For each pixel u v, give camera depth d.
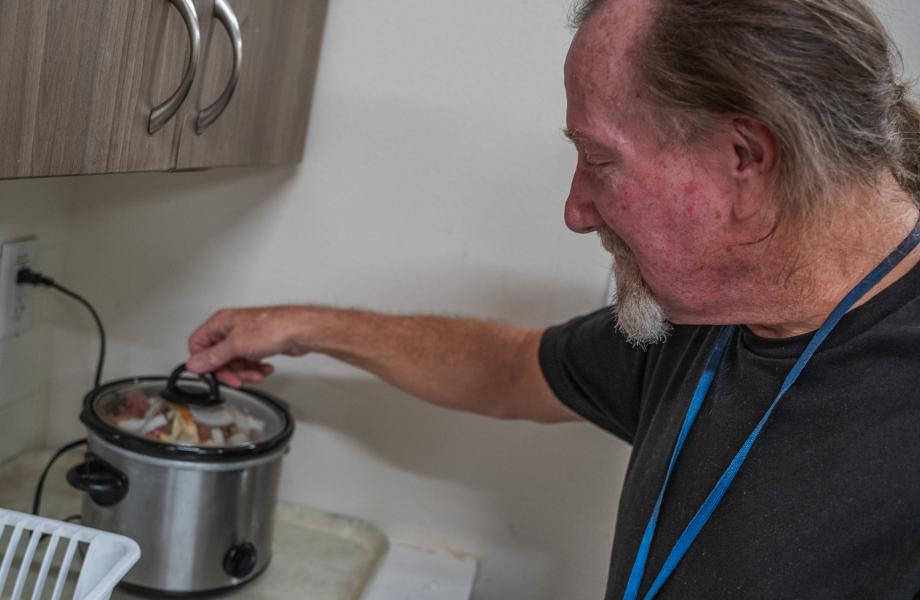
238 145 0.87
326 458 1.18
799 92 0.55
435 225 1.10
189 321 1.18
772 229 0.59
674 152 0.59
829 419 0.62
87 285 1.18
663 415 0.78
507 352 1.00
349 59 1.07
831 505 0.60
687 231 0.62
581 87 0.61
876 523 0.59
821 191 0.57
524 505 1.15
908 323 0.61
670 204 0.61
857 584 0.59
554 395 0.95
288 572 1.07
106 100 0.61
